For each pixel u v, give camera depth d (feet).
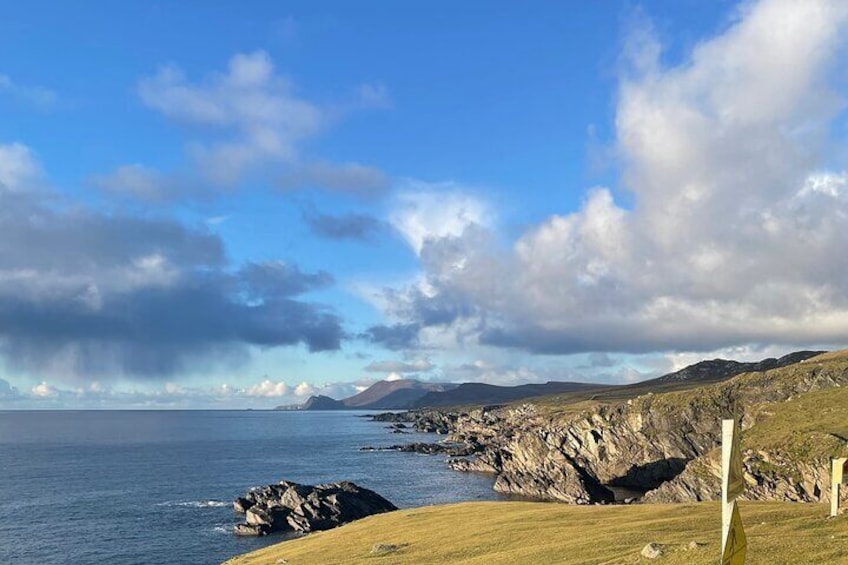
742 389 532.73
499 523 193.77
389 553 174.19
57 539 358.64
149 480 606.96
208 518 414.82
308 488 415.64
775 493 294.87
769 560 100.89
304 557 193.06
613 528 161.48
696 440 520.01
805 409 358.02
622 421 564.71
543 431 619.26
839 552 99.96
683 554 113.91
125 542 350.43
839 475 133.80
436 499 496.64
